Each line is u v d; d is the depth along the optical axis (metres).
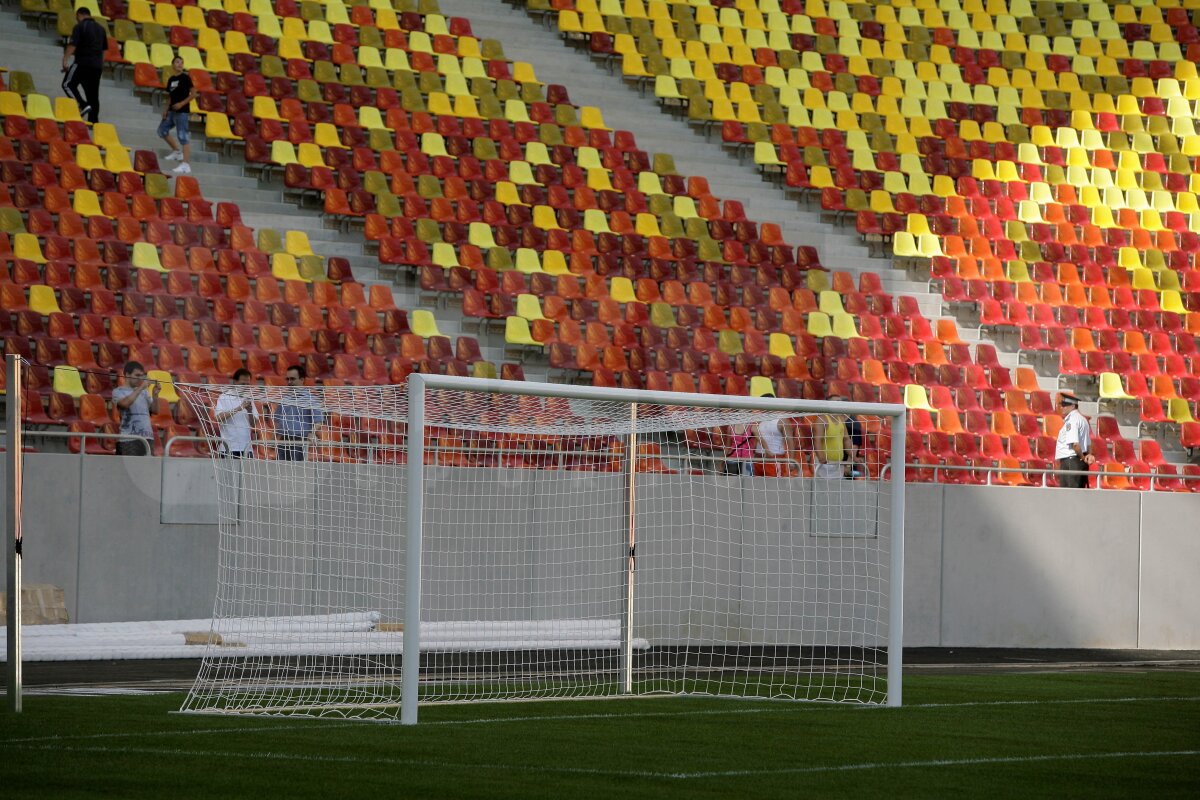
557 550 28.91
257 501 26.67
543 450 29.12
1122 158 54.53
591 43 51.97
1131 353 46.62
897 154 52.28
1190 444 44.78
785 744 15.41
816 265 46.38
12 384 16.14
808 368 42.69
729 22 56.44
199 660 23.47
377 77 47.16
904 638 31.67
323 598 27.08
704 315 43.53
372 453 28.06
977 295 47.06
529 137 47.44
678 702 19.59
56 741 14.21
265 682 20.14
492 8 52.66
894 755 14.75
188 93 40.28
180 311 36.38
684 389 40.47
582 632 27.62
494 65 49.62
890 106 54.69
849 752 14.90
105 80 43.19
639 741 15.37
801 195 49.66
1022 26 60.78
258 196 41.81
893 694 19.70
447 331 40.56
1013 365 46.56
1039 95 56.91
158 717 16.31
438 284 40.78
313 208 42.34
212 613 27.14
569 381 40.69
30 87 40.50
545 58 51.75
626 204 46.41
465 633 26.42
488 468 28.33
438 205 43.19
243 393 23.06
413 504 16.56
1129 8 61.81
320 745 14.39
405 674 16.53
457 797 11.58
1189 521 34.03
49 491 25.86
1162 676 25.06
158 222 38.38
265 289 38.09
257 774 12.47
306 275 39.12
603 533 29.23
